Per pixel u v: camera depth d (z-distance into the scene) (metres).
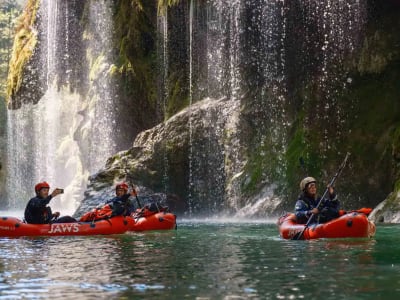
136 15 30.19
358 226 11.77
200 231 15.62
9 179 50.16
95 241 12.49
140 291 5.90
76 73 33.16
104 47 31.56
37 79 33.59
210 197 26.47
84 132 33.69
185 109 27.72
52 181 42.25
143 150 27.14
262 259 8.48
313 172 23.55
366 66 22.92
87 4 32.22
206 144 26.86
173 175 26.94
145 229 15.87
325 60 23.86
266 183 24.81
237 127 26.33
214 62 27.38
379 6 22.44
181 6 28.16
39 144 45.62
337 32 23.19
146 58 30.44
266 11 24.39
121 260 8.58
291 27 24.06
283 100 25.31
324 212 12.56
